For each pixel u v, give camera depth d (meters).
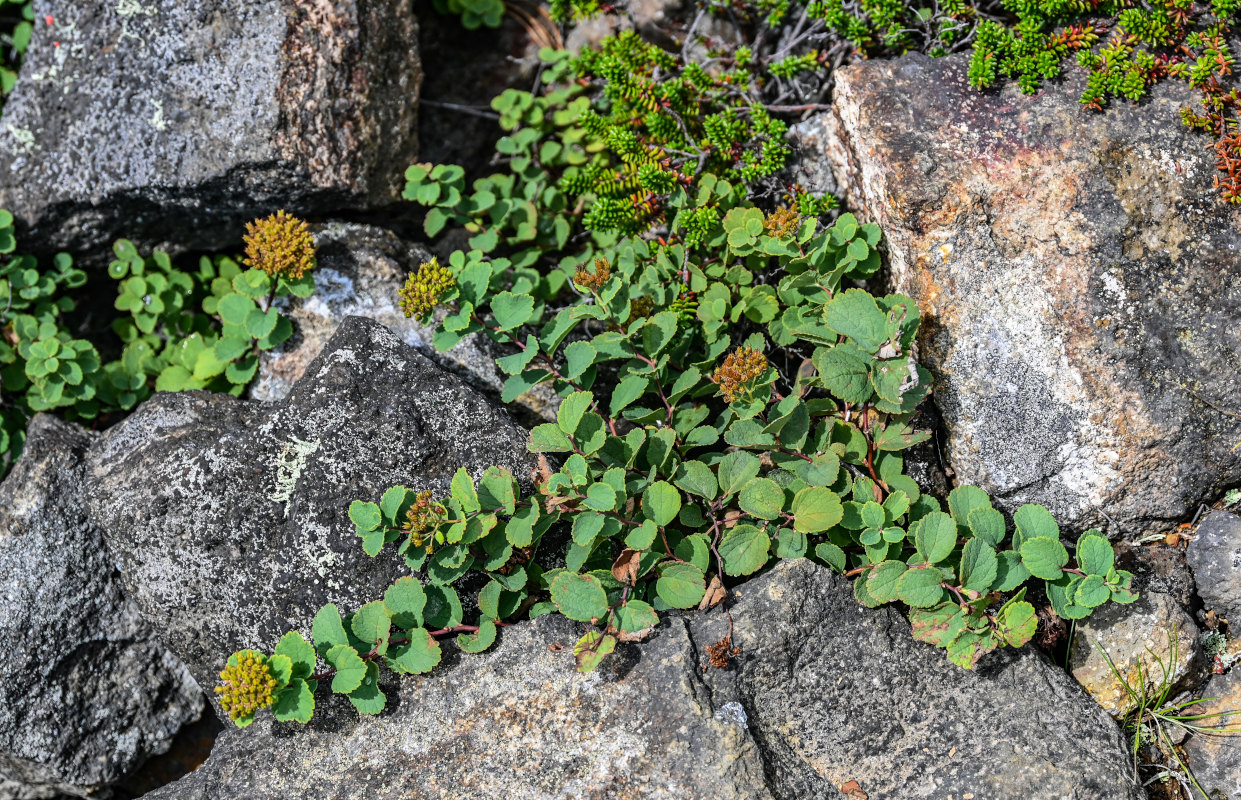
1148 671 0.95
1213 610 0.97
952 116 0.99
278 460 0.97
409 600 0.94
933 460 0.99
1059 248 0.97
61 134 1.05
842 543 0.96
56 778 1.00
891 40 1.04
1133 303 0.96
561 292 1.07
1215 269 0.96
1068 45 1.00
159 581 0.97
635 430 0.97
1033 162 0.98
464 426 0.98
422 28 1.14
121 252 1.07
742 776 0.91
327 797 0.92
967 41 1.02
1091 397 0.96
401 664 0.93
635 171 1.06
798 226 0.99
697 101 1.08
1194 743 0.96
